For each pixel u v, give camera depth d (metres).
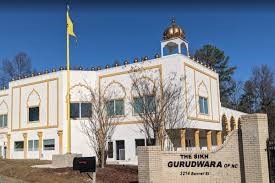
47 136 38.44
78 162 15.95
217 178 15.81
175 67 33.31
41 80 39.94
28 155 40.00
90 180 20.02
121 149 35.56
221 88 75.19
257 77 78.50
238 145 15.66
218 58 74.88
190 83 34.56
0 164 28.58
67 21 30.53
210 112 38.12
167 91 32.34
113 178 20.31
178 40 37.00
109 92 37.00
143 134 34.03
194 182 16.06
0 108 46.88
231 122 46.81
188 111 33.41
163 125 30.30
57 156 27.25
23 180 21.23
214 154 15.99
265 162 14.84
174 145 32.72
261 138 14.92
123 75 36.34
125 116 35.50
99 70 38.25
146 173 15.80
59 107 37.78
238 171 15.52
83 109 37.56
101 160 27.11
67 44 30.42
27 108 40.94
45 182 20.09
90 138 34.19
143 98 32.78
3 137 45.75
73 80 37.84
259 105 77.38
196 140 35.16
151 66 34.56
